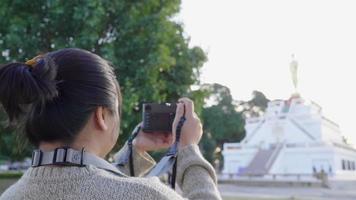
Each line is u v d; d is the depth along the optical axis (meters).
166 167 1.90
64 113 1.44
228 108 55.44
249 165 44.00
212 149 49.03
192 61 12.38
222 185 35.91
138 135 2.34
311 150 42.66
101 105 1.50
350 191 30.09
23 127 1.50
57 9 10.10
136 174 2.30
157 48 10.69
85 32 10.03
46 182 1.36
